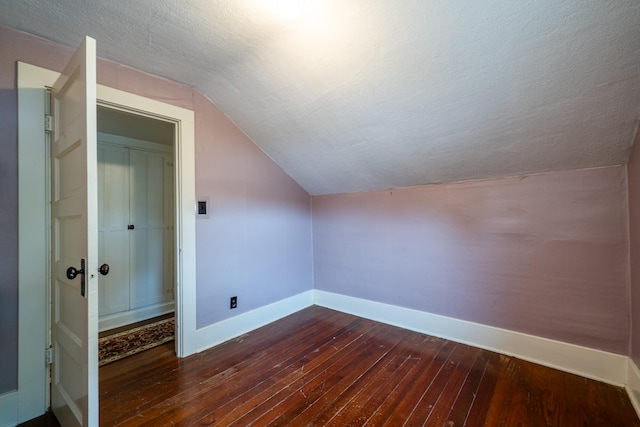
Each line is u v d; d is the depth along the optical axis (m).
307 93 1.98
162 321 2.98
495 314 2.23
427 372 1.92
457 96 1.65
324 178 2.96
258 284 2.75
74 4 1.35
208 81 2.13
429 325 2.56
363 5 1.35
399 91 1.74
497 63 1.41
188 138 2.19
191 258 2.21
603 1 1.09
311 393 1.70
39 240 1.58
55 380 1.55
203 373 1.92
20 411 1.51
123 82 1.88
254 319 2.70
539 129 1.69
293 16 1.45
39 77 1.58
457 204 2.39
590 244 1.86
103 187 2.82
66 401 1.39
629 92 1.36
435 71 1.55
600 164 1.80
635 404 1.55
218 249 2.40
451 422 1.45
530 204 2.07
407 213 2.68
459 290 2.40
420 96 1.73
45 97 1.60
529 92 1.50
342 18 1.44
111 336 2.56
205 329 2.30
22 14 1.41
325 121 2.18
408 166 2.38
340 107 2.00
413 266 2.65
